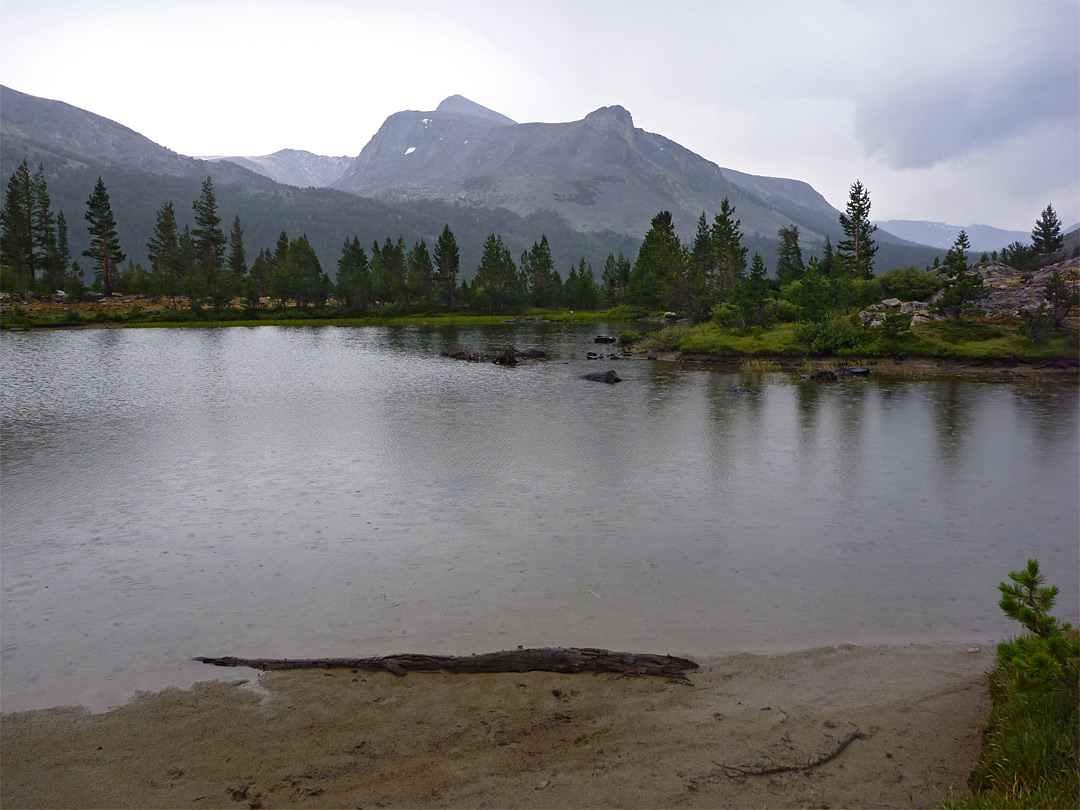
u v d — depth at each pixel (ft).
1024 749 20.24
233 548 44.70
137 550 44.34
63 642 31.89
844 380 132.98
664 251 423.23
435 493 57.62
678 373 148.25
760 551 44.24
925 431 83.51
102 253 425.69
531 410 99.91
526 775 21.63
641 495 57.16
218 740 23.99
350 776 21.76
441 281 468.75
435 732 24.29
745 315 222.89
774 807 19.69
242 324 343.05
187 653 30.73
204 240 495.41
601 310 486.79
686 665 29.01
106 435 81.97
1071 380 127.54
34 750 23.45
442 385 128.16
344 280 466.70
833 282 226.38
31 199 423.23
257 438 80.28
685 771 21.65
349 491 58.18
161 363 167.73
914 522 50.19
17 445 76.33
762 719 24.81
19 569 41.16
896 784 20.63
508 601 36.47
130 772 22.16
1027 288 189.57
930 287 221.05
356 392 118.73
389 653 30.68
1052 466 66.44
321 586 38.55
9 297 367.86
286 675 28.58
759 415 95.30
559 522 50.01
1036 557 43.16
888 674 28.35
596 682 27.78
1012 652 23.26
